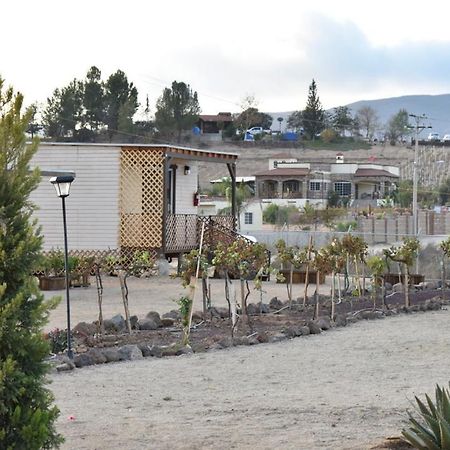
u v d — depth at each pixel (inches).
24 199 216.1
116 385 391.2
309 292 860.6
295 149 5054.1
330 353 488.4
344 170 3540.8
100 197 1042.7
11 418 201.5
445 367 443.5
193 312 638.5
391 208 2807.6
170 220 1047.0
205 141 4899.1
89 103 3981.3
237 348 507.5
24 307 212.2
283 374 422.9
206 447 278.8
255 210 2380.7
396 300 792.3
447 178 4370.1
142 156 1040.8
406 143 5383.9
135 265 772.0
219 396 366.6
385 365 449.7
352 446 275.4
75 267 872.3
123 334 551.2
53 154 1047.6
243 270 584.1
